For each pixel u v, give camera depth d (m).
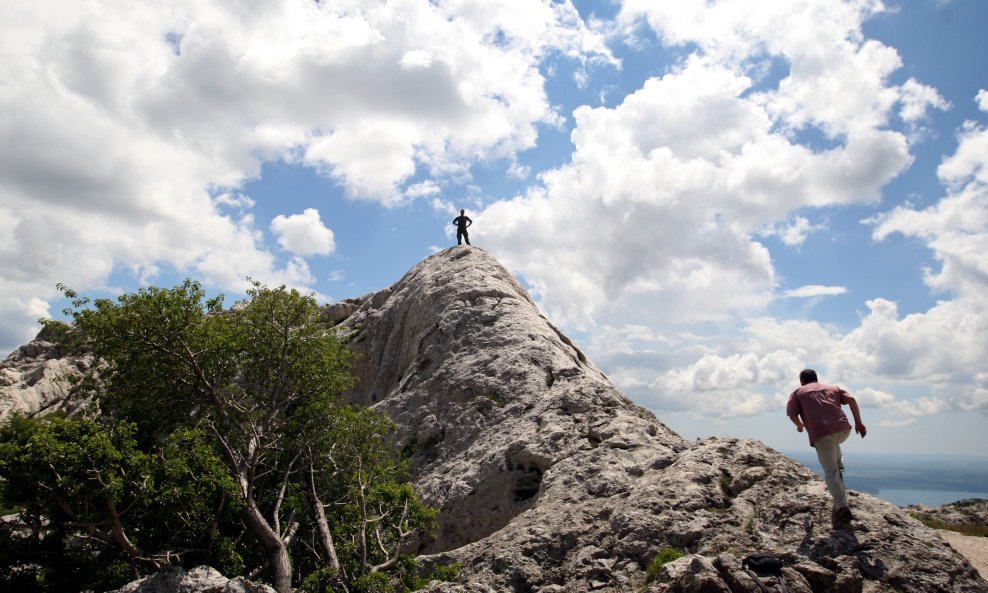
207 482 14.09
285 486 16.66
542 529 14.16
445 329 28.22
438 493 20.36
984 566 14.86
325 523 16.20
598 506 14.70
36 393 43.66
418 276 34.78
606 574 12.12
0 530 13.94
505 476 19.28
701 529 12.05
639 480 15.52
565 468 17.48
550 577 12.80
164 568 13.78
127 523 14.67
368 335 33.78
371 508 17.45
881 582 9.70
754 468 13.66
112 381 17.44
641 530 12.54
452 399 24.39
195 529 14.30
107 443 13.31
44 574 14.22
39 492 13.36
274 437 17.80
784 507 11.76
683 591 9.66
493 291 29.75
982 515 24.34
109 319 17.06
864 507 11.12
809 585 9.48
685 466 14.34
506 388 23.72
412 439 23.88
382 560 16.05
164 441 16.69
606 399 20.88
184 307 17.67
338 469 18.25
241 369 18.91
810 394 11.04
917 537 10.39
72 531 14.39
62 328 17.56
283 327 19.19
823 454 10.91
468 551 14.75
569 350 28.98
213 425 16.94
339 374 20.05
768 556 9.75
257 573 14.98
